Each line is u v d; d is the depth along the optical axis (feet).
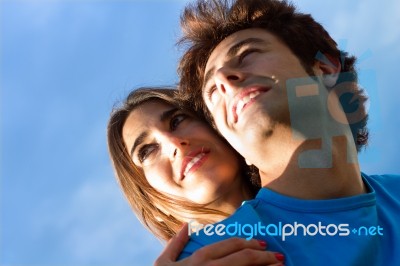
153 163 3.18
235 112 2.47
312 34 2.67
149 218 3.48
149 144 3.23
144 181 3.33
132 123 3.27
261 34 2.66
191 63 3.05
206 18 2.95
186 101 3.16
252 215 2.30
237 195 3.09
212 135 3.09
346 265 2.12
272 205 2.34
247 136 2.41
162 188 3.19
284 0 2.81
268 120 2.36
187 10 3.05
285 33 2.64
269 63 2.48
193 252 2.28
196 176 3.04
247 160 2.58
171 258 2.29
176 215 3.30
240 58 2.58
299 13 2.80
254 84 2.43
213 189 3.04
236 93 2.45
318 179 2.36
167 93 3.25
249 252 2.12
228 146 3.08
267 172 2.46
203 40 2.96
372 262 2.17
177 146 3.07
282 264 2.12
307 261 2.15
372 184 2.50
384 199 2.43
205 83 2.72
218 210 3.13
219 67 2.62
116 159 3.40
